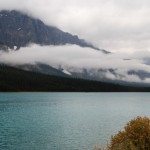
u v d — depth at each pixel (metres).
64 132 63.25
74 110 129.62
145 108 144.00
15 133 61.75
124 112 120.38
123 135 12.41
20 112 115.25
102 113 115.19
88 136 57.88
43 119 90.81
